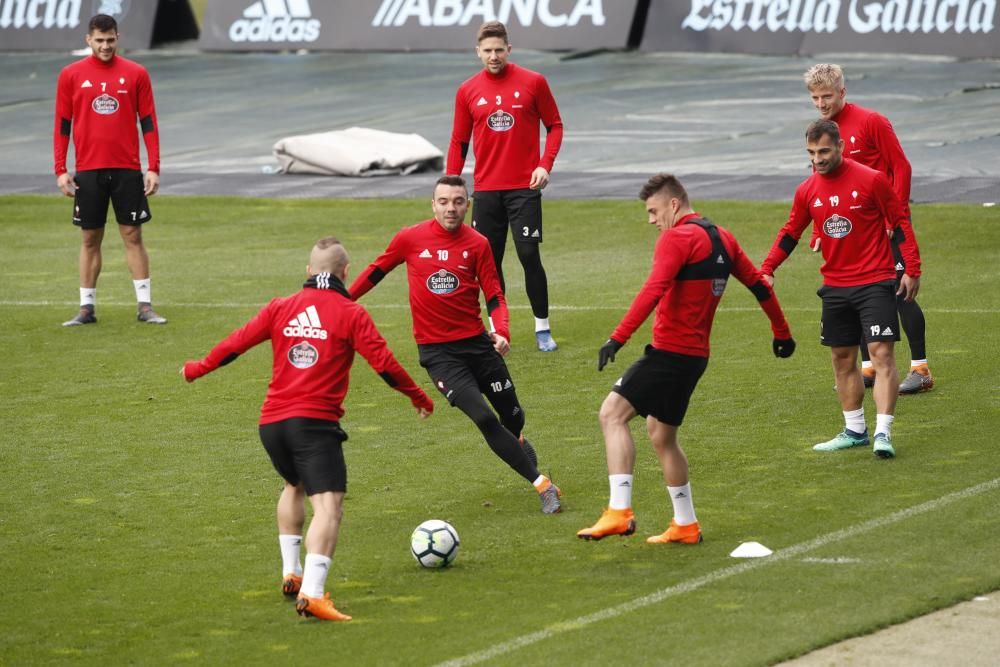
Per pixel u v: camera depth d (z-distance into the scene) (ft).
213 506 108.47
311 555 84.12
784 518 100.48
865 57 390.42
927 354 147.33
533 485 108.78
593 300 184.03
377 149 290.56
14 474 117.80
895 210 114.01
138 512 107.24
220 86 408.26
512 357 156.25
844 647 76.54
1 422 134.62
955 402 129.18
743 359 149.79
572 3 426.51
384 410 136.98
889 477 108.78
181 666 77.66
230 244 230.48
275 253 222.28
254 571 93.91
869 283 114.21
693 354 93.86
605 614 82.89
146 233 241.76
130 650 80.28
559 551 96.17
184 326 175.52
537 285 157.17
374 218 246.68
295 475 87.86
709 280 93.56
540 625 81.56
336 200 262.88
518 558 95.09
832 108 127.54
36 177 296.71
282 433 85.81
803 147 293.43
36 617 86.02
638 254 212.84
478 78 156.97
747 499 105.60
